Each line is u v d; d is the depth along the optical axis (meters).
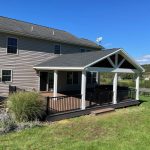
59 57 22.92
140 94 29.33
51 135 10.66
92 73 27.94
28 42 21.61
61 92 24.28
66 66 17.22
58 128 11.92
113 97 18.47
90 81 27.70
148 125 12.84
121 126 12.55
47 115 13.50
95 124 12.93
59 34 26.73
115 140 10.02
